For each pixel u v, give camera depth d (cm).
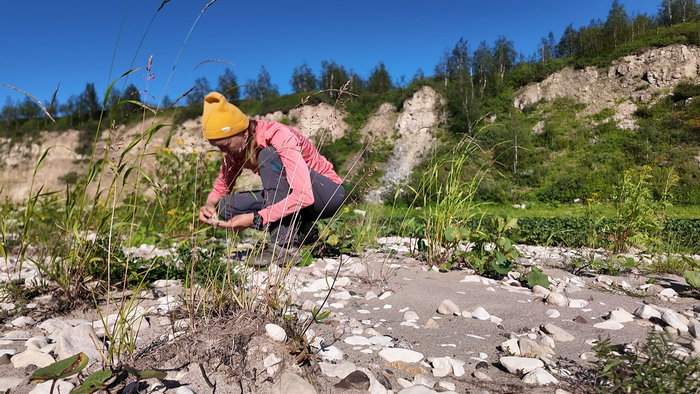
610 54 4062
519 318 202
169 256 235
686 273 268
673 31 4047
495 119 3862
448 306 206
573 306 223
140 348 136
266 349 132
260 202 278
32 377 99
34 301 207
